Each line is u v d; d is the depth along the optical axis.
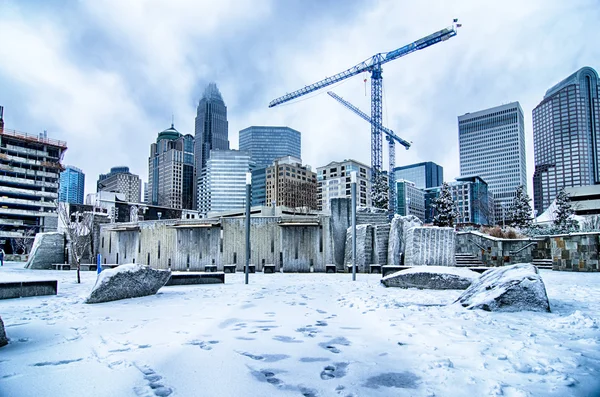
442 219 65.62
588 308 9.81
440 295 13.11
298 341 6.91
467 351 6.02
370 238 30.00
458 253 30.39
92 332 7.71
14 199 96.50
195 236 33.72
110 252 38.78
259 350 6.32
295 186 160.38
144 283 13.81
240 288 16.81
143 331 7.79
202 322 8.73
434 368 5.25
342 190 165.62
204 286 17.83
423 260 26.83
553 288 14.27
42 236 38.31
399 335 7.22
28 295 14.17
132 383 4.83
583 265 23.19
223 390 4.61
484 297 9.91
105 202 87.31
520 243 27.64
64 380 4.94
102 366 5.51
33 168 102.88
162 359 5.82
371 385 4.72
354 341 6.86
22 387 4.68
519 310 9.42
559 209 61.94
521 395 4.25
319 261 31.14
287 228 31.94
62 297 13.95
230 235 32.66
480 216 154.75
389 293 13.88
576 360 5.46
